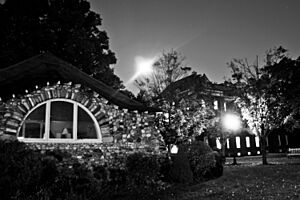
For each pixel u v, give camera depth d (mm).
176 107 19844
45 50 24188
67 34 25500
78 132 11242
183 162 11609
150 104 20031
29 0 25000
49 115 10625
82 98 11156
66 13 25484
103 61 26484
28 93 10211
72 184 9008
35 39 23781
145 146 12023
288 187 10227
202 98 21750
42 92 10461
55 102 10961
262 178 12859
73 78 11102
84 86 11086
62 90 10812
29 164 7184
